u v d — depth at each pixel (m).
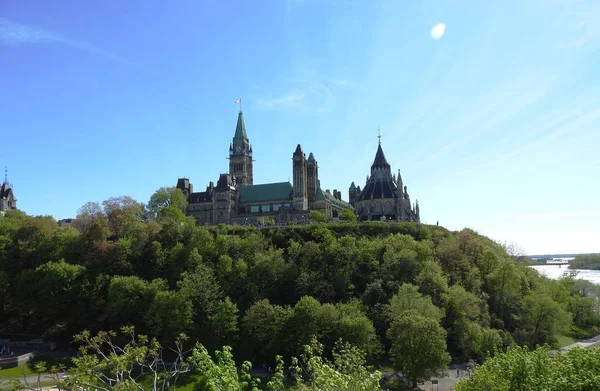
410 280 122.44
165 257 133.88
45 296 114.31
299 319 97.62
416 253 130.12
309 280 120.56
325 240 140.25
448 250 140.50
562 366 45.19
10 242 134.38
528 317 122.50
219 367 33.03
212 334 101.81
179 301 103.19
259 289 118.75
